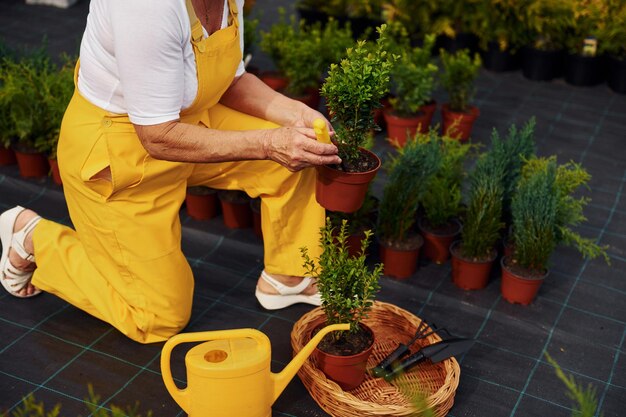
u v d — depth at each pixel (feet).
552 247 11.67
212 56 9.57
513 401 10.12
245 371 8.66
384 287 12.31
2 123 14.71
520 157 12.66
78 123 9.71
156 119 9.13
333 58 17.22
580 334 11.42
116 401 9.86
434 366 10.31
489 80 20.65
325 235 10.07
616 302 12.17
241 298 12.03
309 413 9.71
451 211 12.75
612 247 13.57
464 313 11.81
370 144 12.17
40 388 10.00
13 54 17.38
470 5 20.94
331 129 10.10
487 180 11.89
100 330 11.14
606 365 10.84
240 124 11.01
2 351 10.64
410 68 16.08
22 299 11.74
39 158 14.82
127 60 8.77
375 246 13.12
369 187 12.32
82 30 22.63
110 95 9.39
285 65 17.67
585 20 20.08
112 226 10.09
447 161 13.19
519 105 19.20
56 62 20.21
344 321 9.70
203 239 13.46
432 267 12.83
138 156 9.73
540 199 11.43
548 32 20.35
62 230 11.00
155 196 10.17
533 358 10.94
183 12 8.89
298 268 11.32
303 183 10.75
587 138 17.60
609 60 20.03
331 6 22.75
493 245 12.35
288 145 9.25
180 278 10.67
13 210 11.13
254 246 13.25
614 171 16.20
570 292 12.34
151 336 10.81
